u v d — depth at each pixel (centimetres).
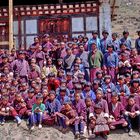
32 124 1720
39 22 2598
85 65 1980
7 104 1767
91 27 2570
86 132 1686
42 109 1731
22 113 1762
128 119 1692
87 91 1770
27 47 2594
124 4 3141
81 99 1719
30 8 2605
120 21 3033
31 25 2603
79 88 1733
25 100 1786
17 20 2611
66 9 2586
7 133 1725
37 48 2050
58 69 1995
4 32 2605
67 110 1705
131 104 1703
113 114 1712
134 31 2978
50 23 2594
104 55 1984
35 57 2042
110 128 1689
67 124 1686
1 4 2683
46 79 1898
